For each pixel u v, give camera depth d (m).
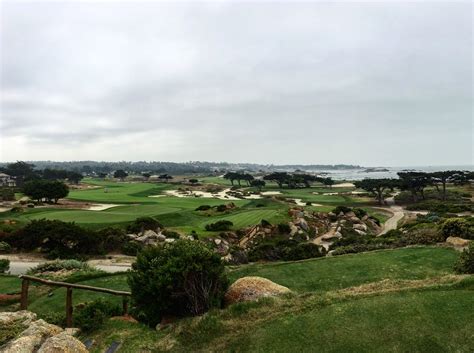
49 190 76.38
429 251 21.61
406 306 10.21
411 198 97.75
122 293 12.81
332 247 35.97
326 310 10.59
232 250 35.59
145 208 64.38
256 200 93.06
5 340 9.57
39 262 34.16
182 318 12.29
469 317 9.31
